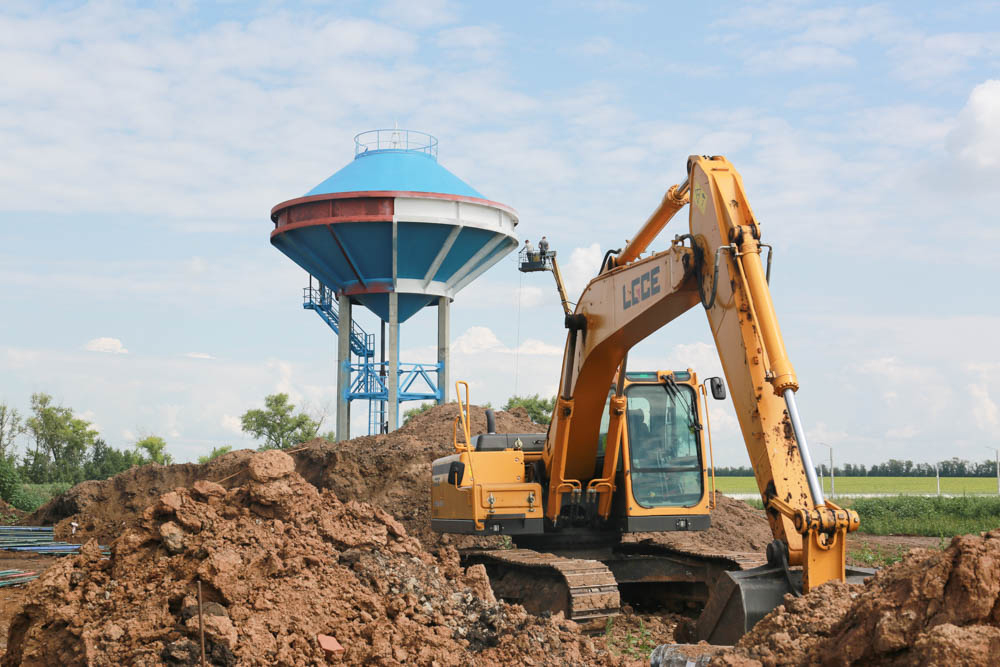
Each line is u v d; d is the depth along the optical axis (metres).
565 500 14.80
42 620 8.64
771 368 9.04
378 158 49.28
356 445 29.95
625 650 11.66
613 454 14.52
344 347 49.38
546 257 14.53
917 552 6.84
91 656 7.91
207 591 8.56
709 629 9.77
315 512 10.12
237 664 7.91
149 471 30.27
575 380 13.88
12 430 71.19
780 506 9.12
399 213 44.94
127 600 8.61
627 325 12.23
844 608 7.06
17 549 21.23
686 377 15.06
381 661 8.25
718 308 9.93
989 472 141.62
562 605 12.96
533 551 14.96
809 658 6.56
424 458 26.61
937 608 5.98
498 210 47.78
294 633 8.42
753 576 9.41
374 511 10.74
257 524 9.55
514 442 16.44
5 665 8.73
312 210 45.62
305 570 9.16
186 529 9.25
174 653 7.81
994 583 5.82
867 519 29.84
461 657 8.57
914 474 145.50
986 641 5.48
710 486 14.83
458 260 48.03
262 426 61.69
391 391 48.19
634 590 15.56
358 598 9.03
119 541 9.24
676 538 18.98
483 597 10.40
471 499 14.80
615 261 13.26
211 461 30.09
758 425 9.35
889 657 6.05
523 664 8.48
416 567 10.04
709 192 10.09
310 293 52.34
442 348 49.97
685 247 10.58
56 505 29.86
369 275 47.72
